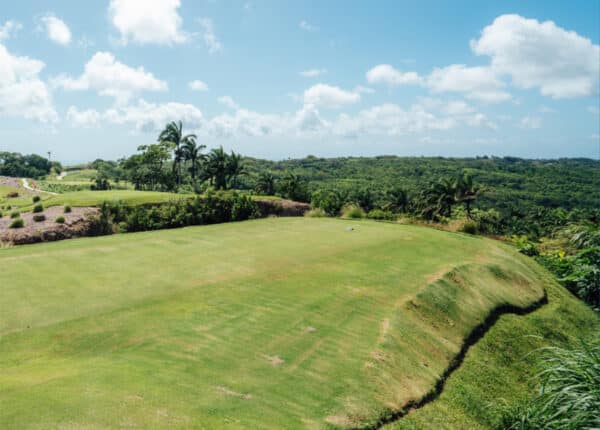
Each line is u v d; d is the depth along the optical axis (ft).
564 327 59.67
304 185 224.74
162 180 244.83
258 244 73.20
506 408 34.17
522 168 648.79
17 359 31.68
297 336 38.83
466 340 47.83
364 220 113.91
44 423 22.43
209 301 45.03
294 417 27.53
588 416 21.65
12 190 213.25
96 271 52.95
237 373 31.73
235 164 202.39
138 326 38.19
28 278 49.01
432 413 33.27
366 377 33.94
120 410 24.70
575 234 83.71
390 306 48.11
